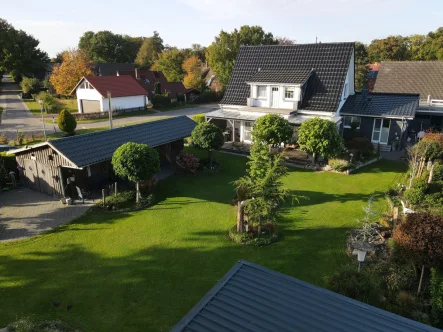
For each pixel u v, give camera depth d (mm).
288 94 28922
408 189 17312
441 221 10336
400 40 68875
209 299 7129
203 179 22344
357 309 6801
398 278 10648
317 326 6352
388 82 38688
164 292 11211
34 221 16344
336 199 18578
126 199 17969
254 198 14383
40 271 12383
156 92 62156
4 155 20781
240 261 8398
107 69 76125
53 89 68375
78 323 9875
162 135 23188
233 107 31828
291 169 24062
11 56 77750
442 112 29625
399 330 6281
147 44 108000
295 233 14953
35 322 9844
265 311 6758
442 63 37875
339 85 28141
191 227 15664
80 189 18672
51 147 17641
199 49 100938
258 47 33719
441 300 9281
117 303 10703
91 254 13484
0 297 10992
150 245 14117
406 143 29297
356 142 26469
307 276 11906
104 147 19328
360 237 14062
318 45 30859
